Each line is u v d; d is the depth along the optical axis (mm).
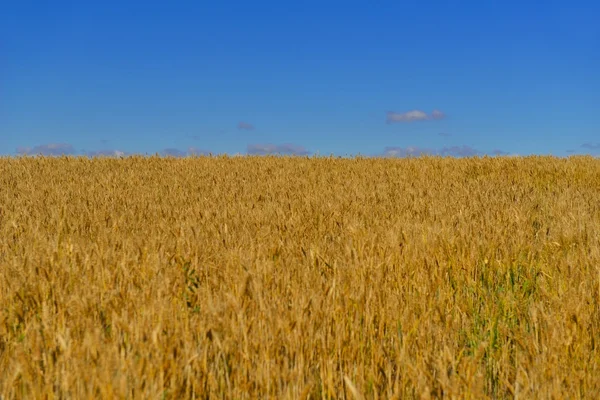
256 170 18766
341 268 5852
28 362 3484
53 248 6199
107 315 4387
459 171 18703
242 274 5266
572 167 18172
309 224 8844
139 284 5215
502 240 7570
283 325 4062
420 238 7414
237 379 3580
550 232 8469
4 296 4945
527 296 6305
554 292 5738
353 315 4715
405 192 12836
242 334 3963
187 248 6480
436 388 3537
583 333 4543
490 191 13047
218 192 13125
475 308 5777
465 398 3443
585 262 6508
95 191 13320
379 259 6410
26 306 4750
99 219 9383
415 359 4168
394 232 7516
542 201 11727
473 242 7238
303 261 6375
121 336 3865
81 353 3500
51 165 19578
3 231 8188
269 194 12898
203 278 5590
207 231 8094
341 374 3715
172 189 13891
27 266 5605
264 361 3758
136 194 12922
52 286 5016
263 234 7828
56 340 3912
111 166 19719
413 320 4852
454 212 10008
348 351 4098
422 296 5430
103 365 3256
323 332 4121
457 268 6664
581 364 4223
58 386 3377
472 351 4691
